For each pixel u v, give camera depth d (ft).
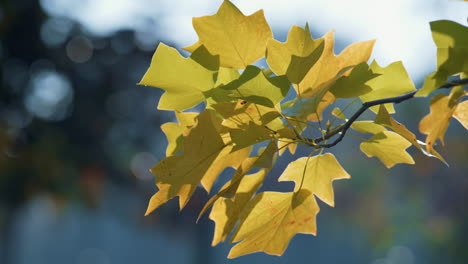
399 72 3.14
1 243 29.78
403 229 36.45
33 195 21.67
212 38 2.96
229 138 3.05
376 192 37.11
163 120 23.95
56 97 22.70
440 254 36.40
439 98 2.78
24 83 22.16
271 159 2.90
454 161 33.50
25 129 21.70
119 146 23.72
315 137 3.27
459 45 2.70
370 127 3.25
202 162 2.93
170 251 60.29
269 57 2.93
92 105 22.66
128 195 26.35
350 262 50.11
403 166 35.58
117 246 61.00
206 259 44.01
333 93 3.04
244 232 3.26
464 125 3.17
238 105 2.90
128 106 23.52
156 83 2.99
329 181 3.33
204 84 3.00
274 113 2.94
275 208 3.25
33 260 58.85
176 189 2.93
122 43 23.21
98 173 22.59
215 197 2.88
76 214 57.26
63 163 21.62
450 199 34.04
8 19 21.34
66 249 60.08
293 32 2.90
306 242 52.80
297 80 2.91
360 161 37.52
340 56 3.08
